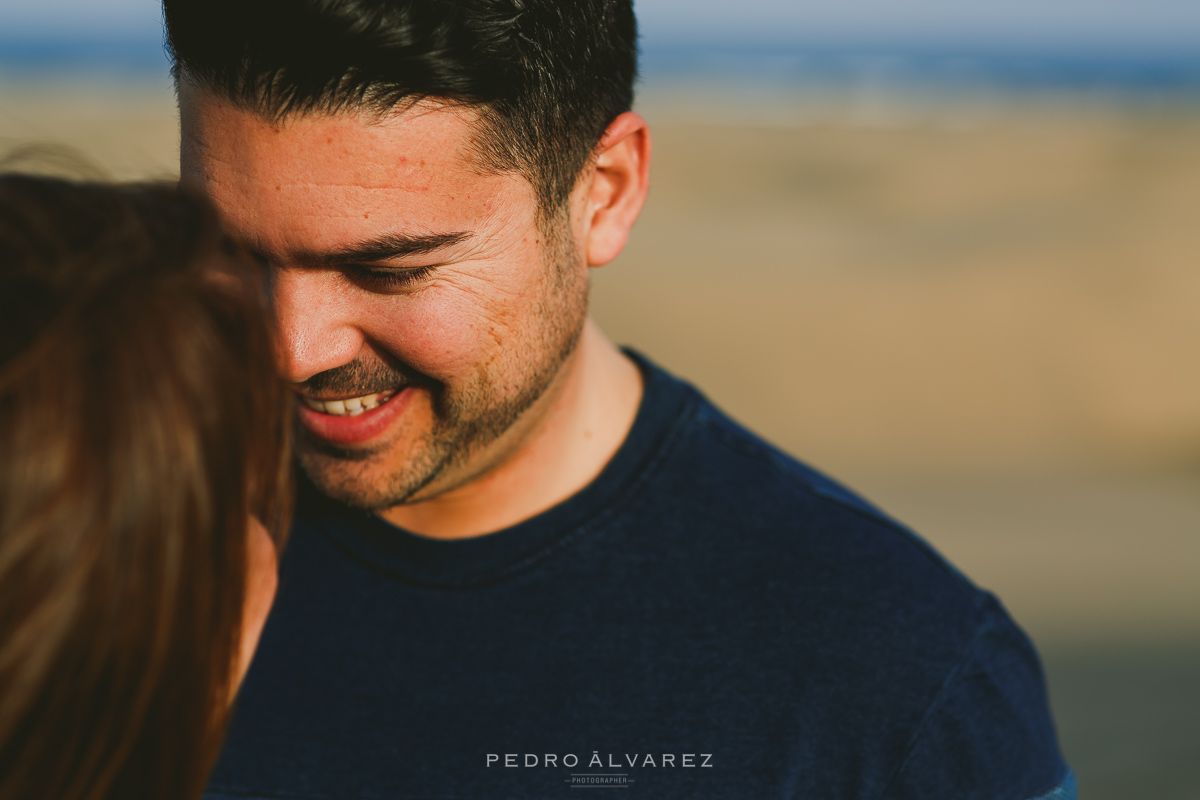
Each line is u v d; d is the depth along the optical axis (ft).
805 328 34.35
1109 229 45.57
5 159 2.09
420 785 3.53
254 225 2.81
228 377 1.94
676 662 3.56
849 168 71.67
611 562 3.68
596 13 3.17
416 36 2.62
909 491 25.03
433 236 2.82
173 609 1.84
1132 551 20.88
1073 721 14.28
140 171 2.60
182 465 1.83
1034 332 34.01
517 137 2.93
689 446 3.87
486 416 3.19
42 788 1.83
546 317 3.23
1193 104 134.31
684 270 40.29
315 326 2.92
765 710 3.47
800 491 3.87
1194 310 34.83
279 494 2.40
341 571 3.82
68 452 1.69
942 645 3.50
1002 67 249.55
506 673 3.61
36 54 216.95
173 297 1.86
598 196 3.51
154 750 1.95
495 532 3.67
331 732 3.64
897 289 37.65
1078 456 27.55
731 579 3.63
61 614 1.71
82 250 1.82
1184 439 28.45
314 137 2.69
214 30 2.65
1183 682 15.24
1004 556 20.59
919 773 3.40
